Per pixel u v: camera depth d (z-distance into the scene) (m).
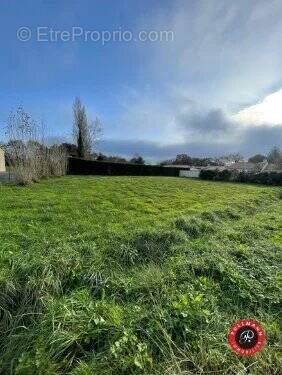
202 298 3.69
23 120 12.34
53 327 3.03
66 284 3.86
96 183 13.49
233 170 24.62
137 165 27.06
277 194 15.05
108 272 4.10
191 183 16.88
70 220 6.49
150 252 4.92
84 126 30.67
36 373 2.63
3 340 3.04
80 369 2.68
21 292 3.53
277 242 6.09
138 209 8.01
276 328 3.39
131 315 3.30
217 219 7.57
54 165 15.63
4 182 12.14
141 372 2.72
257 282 4.25
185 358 2.89
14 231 5.45
